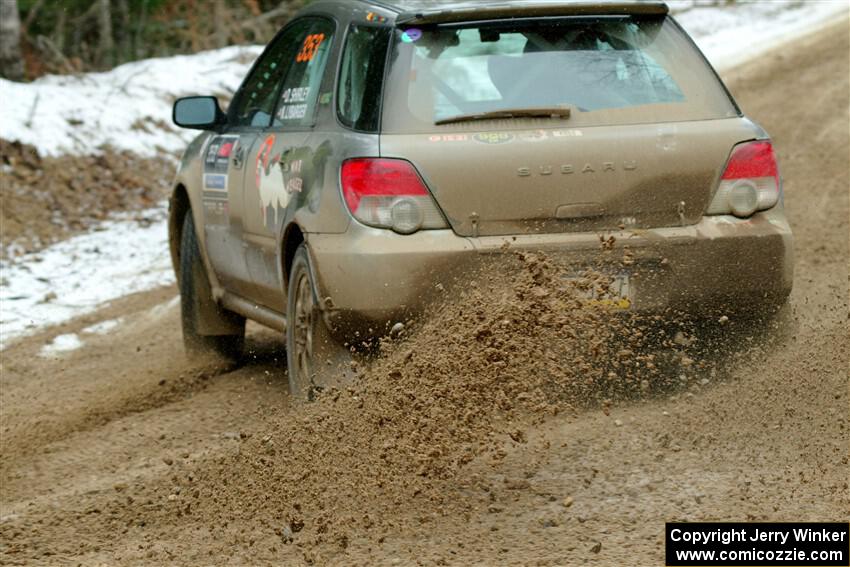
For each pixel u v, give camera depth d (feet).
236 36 221.46
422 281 55.36
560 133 56.85
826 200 109.50
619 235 56.54
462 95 58.03
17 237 127.34
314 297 58.49
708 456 50.57
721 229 57.31
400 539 44.98
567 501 46.68
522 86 58.44
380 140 56.75
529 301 54.44
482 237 56.08
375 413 53.36
